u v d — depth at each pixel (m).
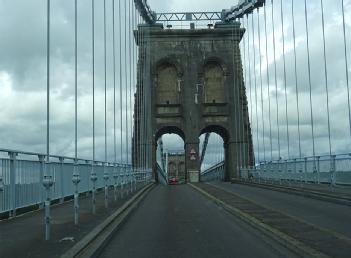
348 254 9.27
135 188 35.50
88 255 9.52
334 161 28.89
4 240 11.03
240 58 77.50
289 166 37.56
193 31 77.31
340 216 16.58
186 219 16.89
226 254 10.26
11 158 14.58
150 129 74.19
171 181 112.06
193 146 74.81
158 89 76.56
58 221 14.62
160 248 11.09
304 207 20.03
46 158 17.05
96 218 15.45
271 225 13.66
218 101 76.62
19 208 15.22
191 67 76.81
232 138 75.25
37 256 9.21
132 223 15.91
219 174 90.75
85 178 25.67
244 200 24.05
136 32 72.94
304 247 10.03
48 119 17.34
